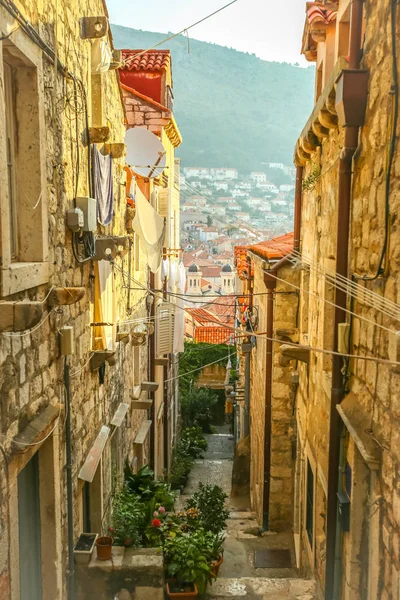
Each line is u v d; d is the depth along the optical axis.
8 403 4.03
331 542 6.28
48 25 4.98
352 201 6.01
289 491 11.55
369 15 5.39
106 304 7.78
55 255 5.31
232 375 26.58
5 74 4.47
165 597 7.44
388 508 4.60
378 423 4.88
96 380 7.51
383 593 4.75
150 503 8.55
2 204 3.73
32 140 4.61
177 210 22.00
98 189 7.35
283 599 7.68
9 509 4.01
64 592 5.60
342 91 5.50
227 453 22.44
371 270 5.25
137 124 15.78
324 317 7.54
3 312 3.62
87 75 7.07
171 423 19.25
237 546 10.89
